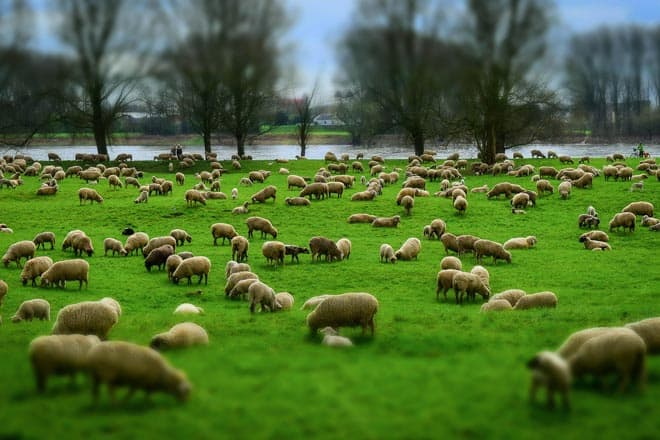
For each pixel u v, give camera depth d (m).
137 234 42.50
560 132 101.94
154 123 154.62
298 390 14.16
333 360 16.67
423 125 93.06
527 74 83.25
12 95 90.75
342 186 60.28
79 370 14.36
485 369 15.63
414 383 14.58
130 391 13.38
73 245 41.12
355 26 95.19
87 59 88.75
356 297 20.36
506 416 12.66
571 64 101.00
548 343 18.83
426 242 44.62
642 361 13.82
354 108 117.00
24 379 15.24
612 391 13.88
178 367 15.88
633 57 148.50
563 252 41.16
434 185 66.50
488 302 26.78
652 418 12.50
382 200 58.12
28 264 33.22
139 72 92.19
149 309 28.12
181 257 37.75
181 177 69.69
